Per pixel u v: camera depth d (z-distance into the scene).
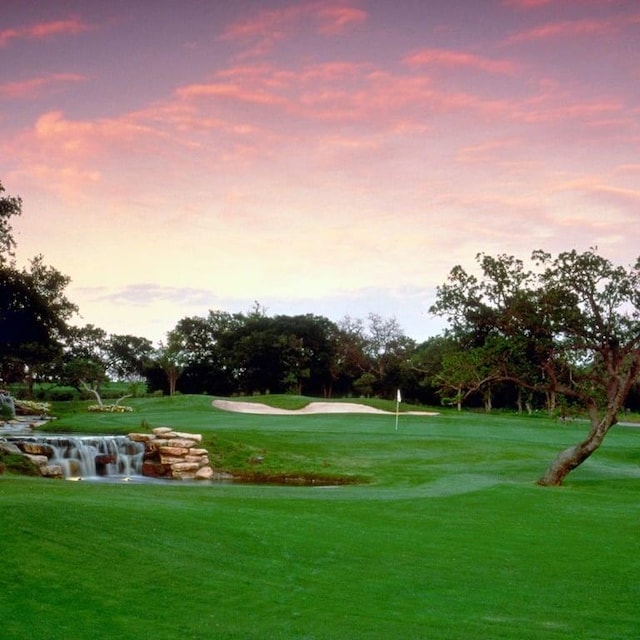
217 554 11.99
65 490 17.98
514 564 12.80
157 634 8.49
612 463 37.66
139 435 35.47
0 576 9.83
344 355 125.88
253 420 54.09
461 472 32.22
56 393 104.44
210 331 128.25
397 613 9.81
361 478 31.70
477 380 29.48
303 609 9.78
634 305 27.89
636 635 9.16
